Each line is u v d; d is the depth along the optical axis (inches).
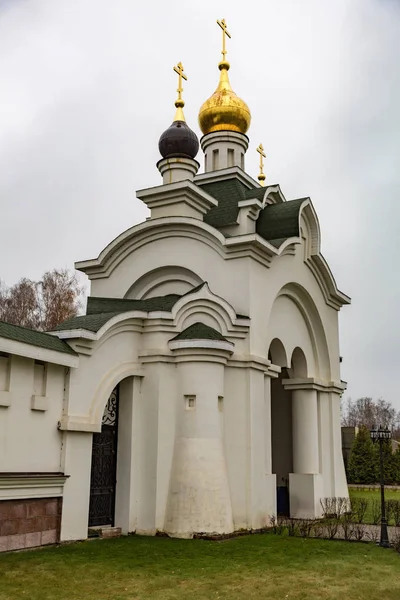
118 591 347.3
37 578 370.6
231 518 570.3
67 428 510.3
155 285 719.1
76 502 514.6
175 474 572.7
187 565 423.5
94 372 551.8
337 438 848.3
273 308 739.4
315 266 816.3
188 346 588.4
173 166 794.8
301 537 571.2
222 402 610.2
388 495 1201.4
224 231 723.4
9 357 470.9
